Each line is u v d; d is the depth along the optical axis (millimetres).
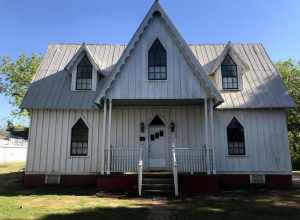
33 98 16062
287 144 15516
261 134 15695
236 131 15938
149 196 12156
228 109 15844
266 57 18719
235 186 15172
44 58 18906
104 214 8797
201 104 16000
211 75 17016
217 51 19312
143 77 14477
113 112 16328
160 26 15195
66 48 19844
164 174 13398
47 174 15508
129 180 13328
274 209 9602
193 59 14500
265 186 15117
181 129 16094
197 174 13344
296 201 11133
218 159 15516
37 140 15773
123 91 14297
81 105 15906
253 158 15477
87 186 15227
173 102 15438
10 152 40969
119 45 20016
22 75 32562
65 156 15680
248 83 16922
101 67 17875
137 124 16188
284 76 33500
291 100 15633
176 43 14906
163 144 15969
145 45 14906
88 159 15680
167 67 14602
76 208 9648
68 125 16000
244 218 8391
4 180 18078
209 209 9586
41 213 8742
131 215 8719
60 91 16578
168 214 8859
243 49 19438
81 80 16906
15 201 10781
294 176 21422
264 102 15680
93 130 16000
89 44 20000
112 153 14711
